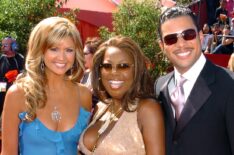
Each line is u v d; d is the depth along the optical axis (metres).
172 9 2.70
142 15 7.70
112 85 2.79
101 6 8.52
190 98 2.56
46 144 2.83
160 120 2.69
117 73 2.77
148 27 7.68
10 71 5.93
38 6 7.08
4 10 7.04
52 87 2.94
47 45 2.78
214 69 2.59
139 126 2.72
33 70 2.84
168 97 2.71
